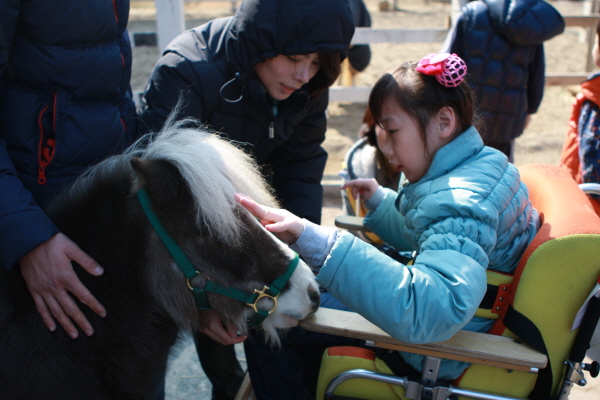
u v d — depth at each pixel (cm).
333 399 144
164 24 305
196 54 168
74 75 136
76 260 115
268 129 180
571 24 428
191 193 113
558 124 539
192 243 115
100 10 138
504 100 268
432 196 133
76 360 116
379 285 119
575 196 147
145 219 116
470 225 126
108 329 118
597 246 120
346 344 159
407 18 1002
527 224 145
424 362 131
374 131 229
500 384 134
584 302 121
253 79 166
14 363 112
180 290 119
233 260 115
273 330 132
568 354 128
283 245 121
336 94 405
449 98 137
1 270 123
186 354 229
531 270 124
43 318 115
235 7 1070
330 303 159
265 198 128
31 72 132
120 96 161
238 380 199
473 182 132
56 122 137
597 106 246
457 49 274
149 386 130
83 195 123
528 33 253
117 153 157
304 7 150
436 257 123
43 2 125
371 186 185
